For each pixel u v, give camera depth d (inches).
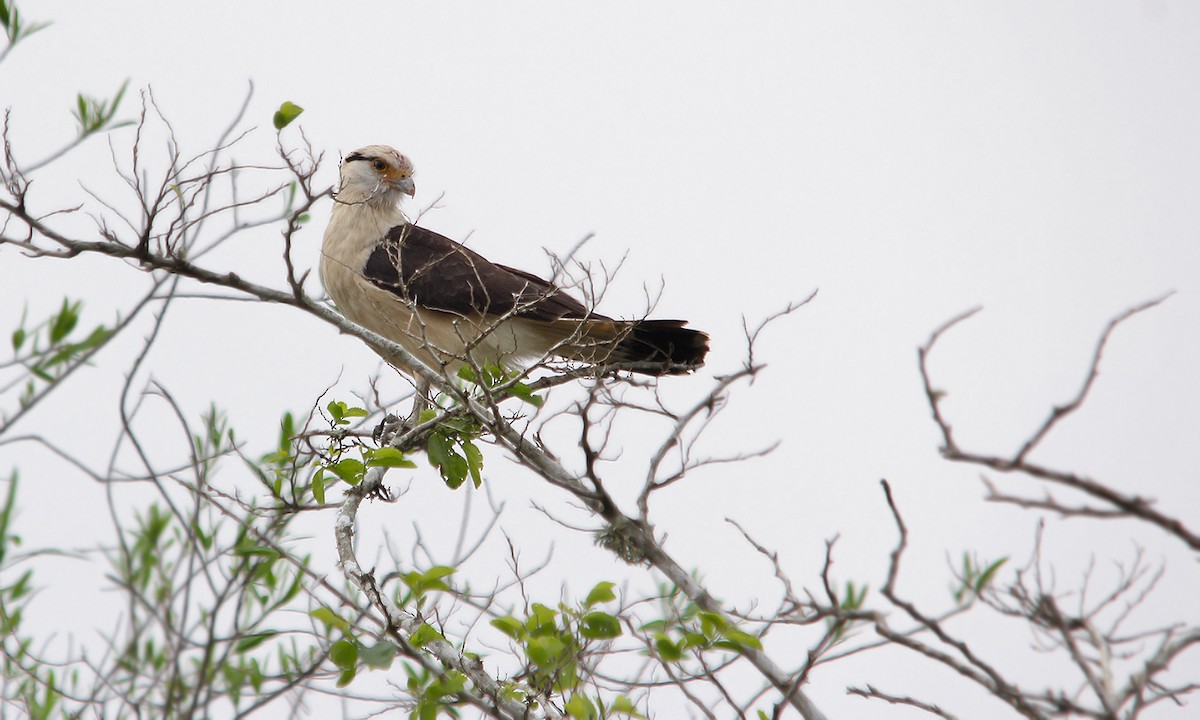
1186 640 196.2
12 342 292.0
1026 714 199.6
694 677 272.8
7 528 290.7
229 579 288.0
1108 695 191.3
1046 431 163.8
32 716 289.7
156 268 310.3
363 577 314.2
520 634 267.4
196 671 294.7
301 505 327.6
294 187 343.3
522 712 268.8
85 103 304.8
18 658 303.9
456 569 273.7
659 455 319.3
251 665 291.6
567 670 264.7
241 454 329.1
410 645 273.4
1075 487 161.9
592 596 265.7
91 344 296.0
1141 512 158.6
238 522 290.0
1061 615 199.2
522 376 343.9
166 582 300.5
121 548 299.4
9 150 294.4
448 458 358.3
